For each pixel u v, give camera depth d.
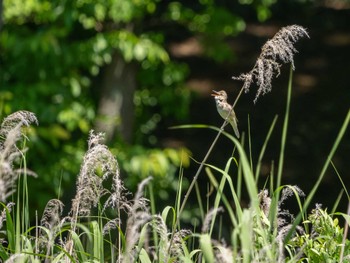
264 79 5.11
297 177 21.20
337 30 31.56
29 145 12.77
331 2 33.25
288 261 5.29
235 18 15.74
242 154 4.58
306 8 32.69
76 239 5.21
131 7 13.62
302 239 5.63
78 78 14.05
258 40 30.06
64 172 13.16
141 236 4.97
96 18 14.35
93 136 5.39
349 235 8.68
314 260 5.42
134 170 13.20
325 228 5.57
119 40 13.55
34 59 13.66
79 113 13.78
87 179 5.29
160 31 16.36
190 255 5.15
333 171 21.39
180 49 28.72
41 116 13.32
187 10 15.66
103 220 8.06
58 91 13.65
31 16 14.27
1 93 12.87
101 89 15.05
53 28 13.48
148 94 16.39
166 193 15.44
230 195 18.41
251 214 4.54
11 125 5.24
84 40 13.98
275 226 5.05
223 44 16.08
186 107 16.58
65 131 13.52
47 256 5.04
